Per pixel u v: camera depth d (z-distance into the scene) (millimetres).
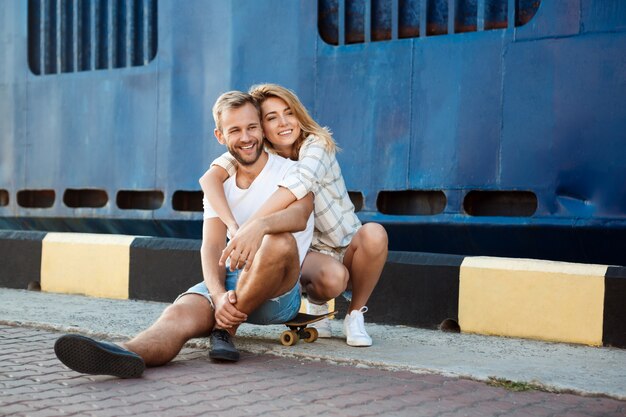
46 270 5906
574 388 2988
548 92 5207
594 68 5070
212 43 6469
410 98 5664
